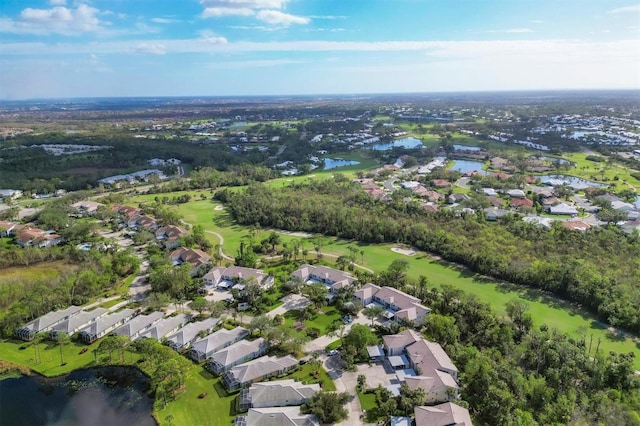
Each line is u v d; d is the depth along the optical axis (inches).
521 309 4266.7
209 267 5841.5
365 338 3841.0
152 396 3457.2
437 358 3575.3
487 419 3105.3
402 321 4333.2
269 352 3983.8
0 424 3176.7
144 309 4783.5
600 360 3489.2
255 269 5590.6
